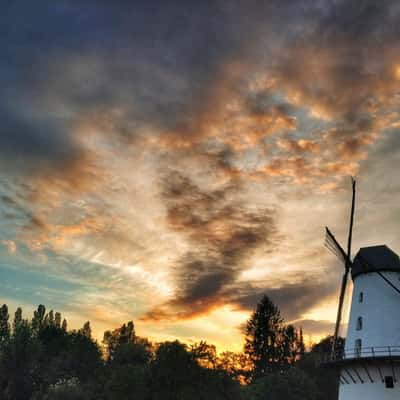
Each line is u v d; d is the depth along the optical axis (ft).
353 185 149.07
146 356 249.75
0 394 226.17
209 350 156.46
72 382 199.93
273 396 223.71
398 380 109.70
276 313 315.99
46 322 352.90
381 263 125.70
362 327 121.60
